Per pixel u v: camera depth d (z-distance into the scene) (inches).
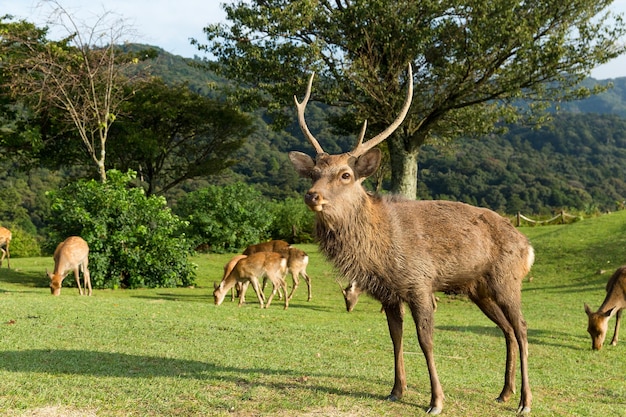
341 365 286.5
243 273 571.2
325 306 603.8
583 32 848.9
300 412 200.7
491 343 390.3
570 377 311.3
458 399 230.4
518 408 221.5
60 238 700.7
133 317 400.8
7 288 631.8
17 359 256.2
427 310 214.5
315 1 824.9
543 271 815.1
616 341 427.2
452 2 800.3
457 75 826.8
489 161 2603.3
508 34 776.3
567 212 1375.5
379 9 794.8
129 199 705.6
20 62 933.8
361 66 815.1
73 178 1180.5
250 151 2313.0
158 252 706.2
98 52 916.0
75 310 416.8
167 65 2566.4
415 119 945.5
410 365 306.3
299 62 824.9
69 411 191.6
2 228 819.4
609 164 2952.8
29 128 1013.2
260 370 259.4
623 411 241.3
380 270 213.5
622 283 414.6
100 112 928.3
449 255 218.8
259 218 1061.1
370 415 202.4
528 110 979.9
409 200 230.7
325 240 216.1
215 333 356.8
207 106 1200.8
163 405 200.7
